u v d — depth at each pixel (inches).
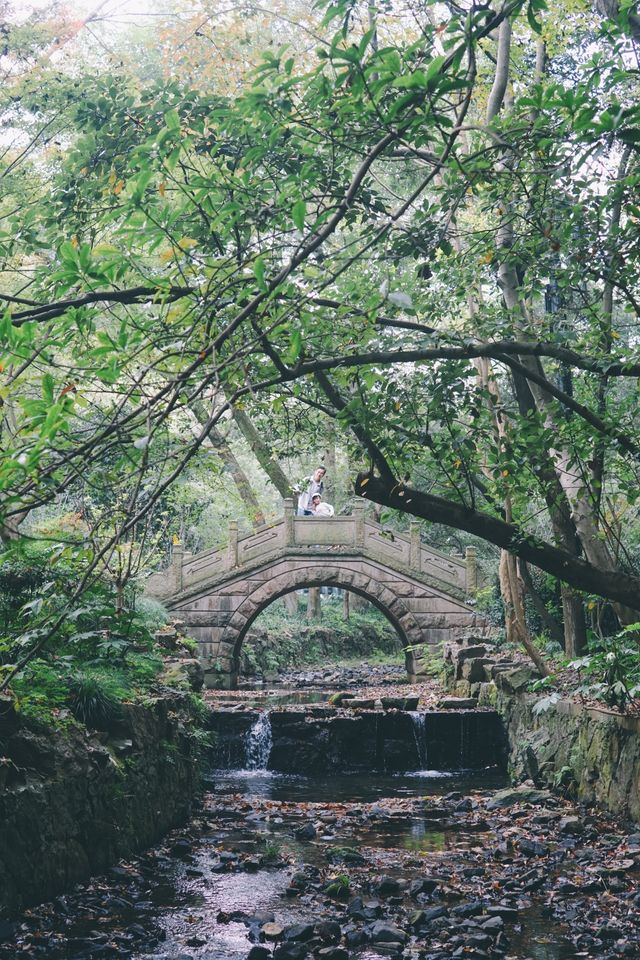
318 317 247.8
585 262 293.6
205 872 328.5
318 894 303.9
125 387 179.5
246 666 1163.3
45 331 190.1
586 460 385.4
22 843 260.1
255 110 200.8
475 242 340.8
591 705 467.5
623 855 341.4
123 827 333.4
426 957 242.1
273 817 447.2
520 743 579.5
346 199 175.9
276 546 1001.5
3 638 167.9
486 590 878.4
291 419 401.7
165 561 1037.8
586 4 469.4
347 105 195.0
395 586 998.4
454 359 309.0
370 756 679.7
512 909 279.3
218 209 225.5
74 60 526.3
